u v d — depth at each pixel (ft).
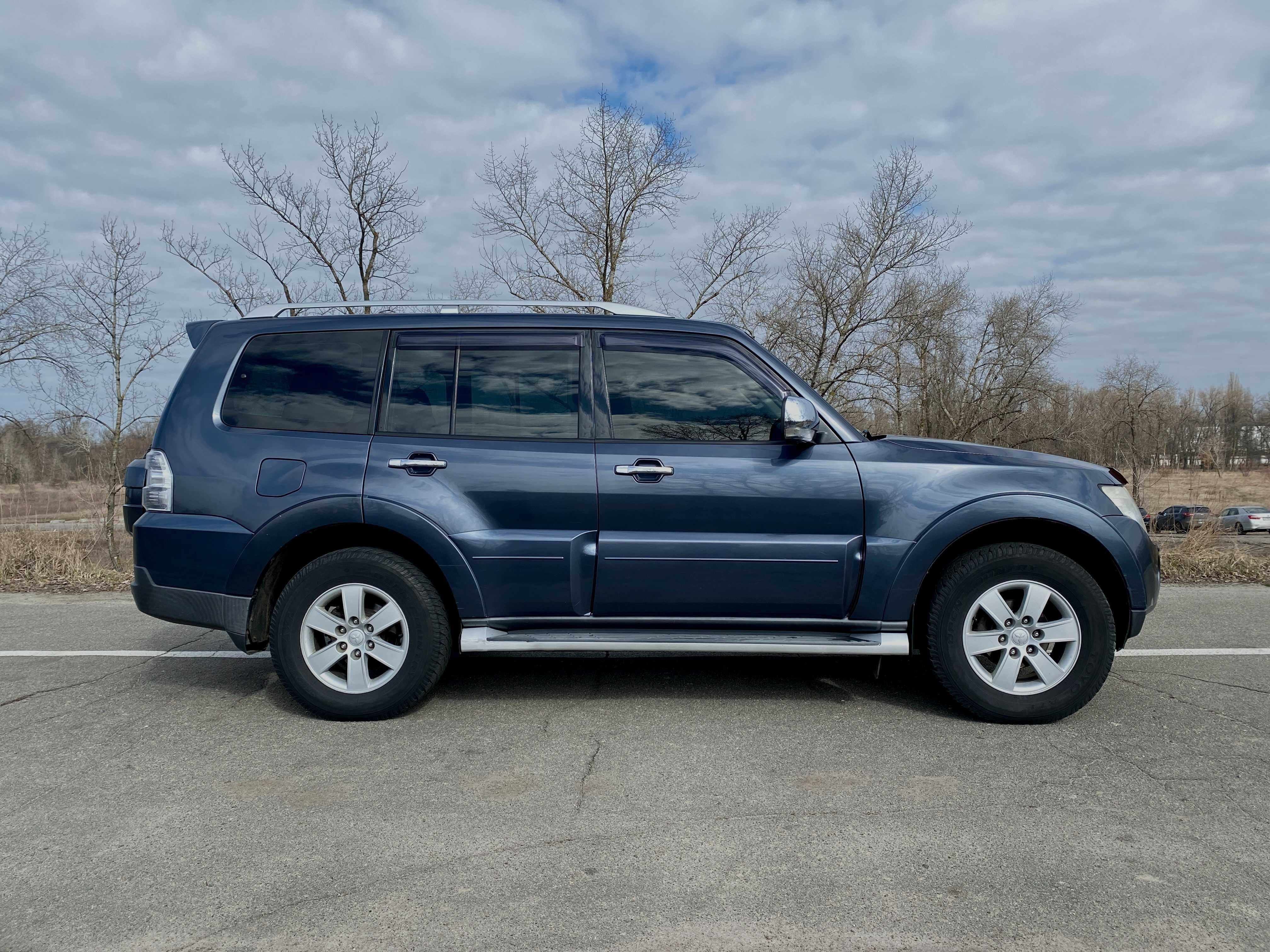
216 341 12.97
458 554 11.96
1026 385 100.89
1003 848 8.18
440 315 12.93
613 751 10.98
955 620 11.91
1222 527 28.27
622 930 6.77
